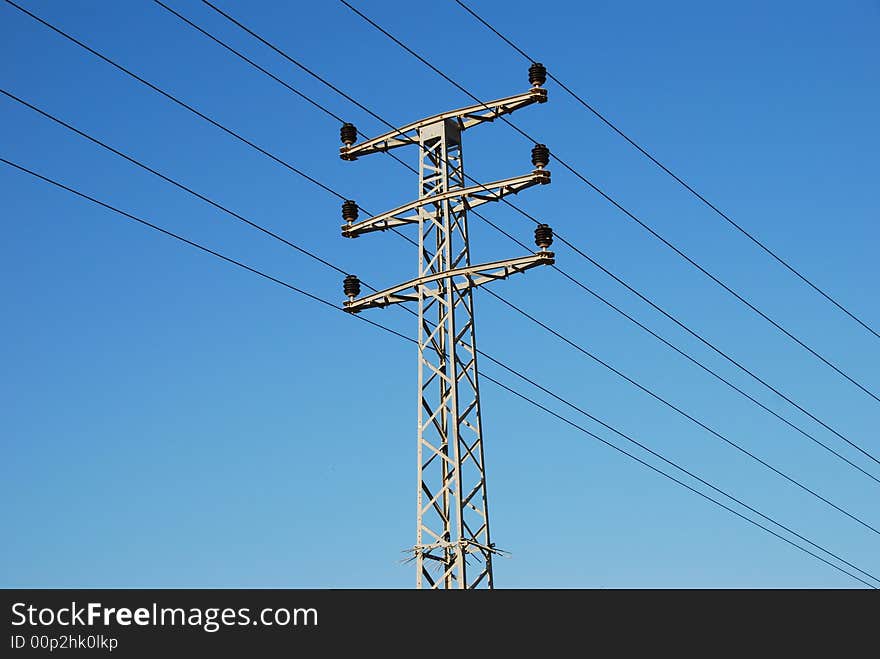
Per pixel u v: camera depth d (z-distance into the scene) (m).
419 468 42.31
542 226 44.12
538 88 45.19
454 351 43.38
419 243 45.22
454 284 44.66
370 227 46.66
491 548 41.38
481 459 42.31
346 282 46.41
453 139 46.34
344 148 47.62
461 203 45.50
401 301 45.59
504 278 44.12
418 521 41.78
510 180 44.97
